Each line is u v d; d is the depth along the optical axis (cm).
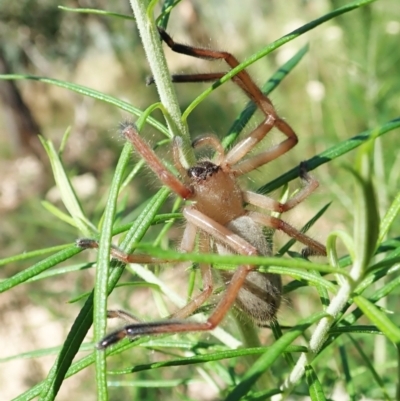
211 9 54
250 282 12
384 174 20
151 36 11
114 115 54
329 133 26
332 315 10
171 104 12
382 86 21
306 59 30
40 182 47
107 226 9
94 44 55
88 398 24
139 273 13
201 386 20
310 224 12
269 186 12
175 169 13
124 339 10
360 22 23
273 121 13
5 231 35
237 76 12
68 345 10
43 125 64
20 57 55
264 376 12
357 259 9
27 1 45
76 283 22
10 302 28
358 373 15
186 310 12
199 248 13
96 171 47
